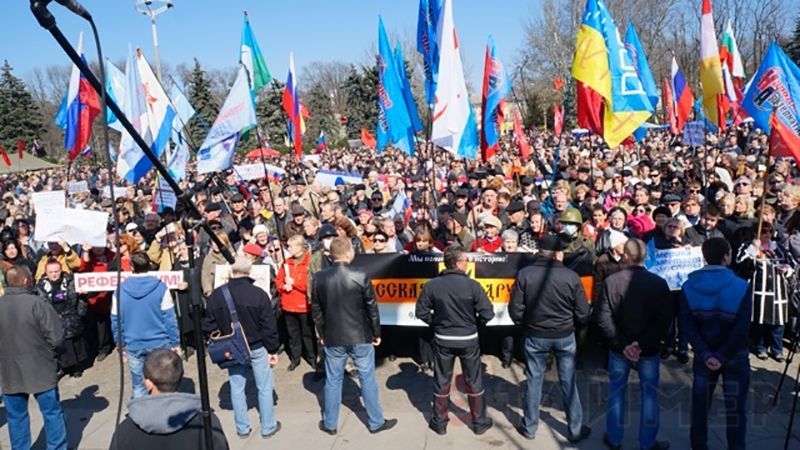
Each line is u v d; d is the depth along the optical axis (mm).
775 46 7773
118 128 9562
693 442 5031
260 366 5684
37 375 5230
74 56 2463
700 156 18797
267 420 5762
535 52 48969
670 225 6992
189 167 25984
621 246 6367
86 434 6105
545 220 8500
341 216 8555
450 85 7105
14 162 44625
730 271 4891
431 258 6945
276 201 10938
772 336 7008
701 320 4887
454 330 5469
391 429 5840
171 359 3459
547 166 17922
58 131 66312
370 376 5691
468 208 9602
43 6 2262
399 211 10867
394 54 8711
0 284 7355
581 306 5199
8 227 9688
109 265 8266
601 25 6844
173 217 9992
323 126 57875
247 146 40188
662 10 43750
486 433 5680
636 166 16828
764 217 7156
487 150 7875
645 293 4930
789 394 6172
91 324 8195
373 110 52312
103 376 7688
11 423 5336
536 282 5262
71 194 18734
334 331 5574
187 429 3178
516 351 7488
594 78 6816
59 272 7363
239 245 9148
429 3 8398
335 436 5758
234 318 5523
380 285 7051
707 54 7828
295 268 7293
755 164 13555
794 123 7613
